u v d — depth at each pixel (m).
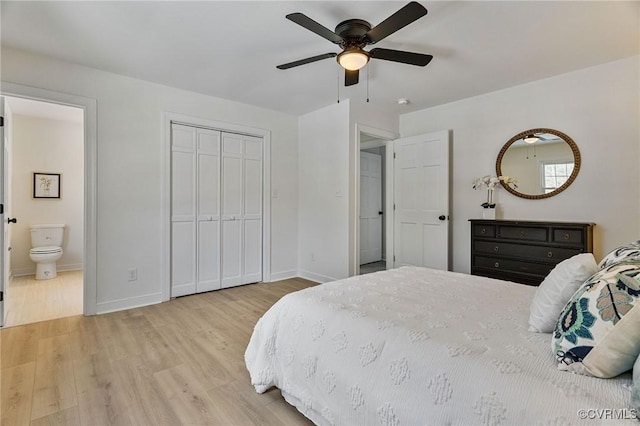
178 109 3.56
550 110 3.23
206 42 2.53
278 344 1.69
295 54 2.73
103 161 3.09
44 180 4.79
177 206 3.60
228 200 4.02
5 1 2.00
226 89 3.58
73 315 3.01
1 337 2.51
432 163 4.06
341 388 1.34
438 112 4.16
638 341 0.87
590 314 0.96
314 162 4.43
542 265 3.03
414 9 1.68
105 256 3.11
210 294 3.75
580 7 2.06
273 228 4.41
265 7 2.07
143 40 2.49
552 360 1.04
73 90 2.93
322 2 2.01
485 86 3.46
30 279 4.38
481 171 3.75
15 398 1.72
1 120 2.69
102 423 1.54
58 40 2.50
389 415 1.16
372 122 4.19
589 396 0.85
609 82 2.89
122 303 3.20
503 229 3.28
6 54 2.62
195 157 3.74
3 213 2.74
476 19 2.19
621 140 2.84
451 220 4.03
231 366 2.08
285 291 3.88
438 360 1.11
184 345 2.39
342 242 4.03
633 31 2.35
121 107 3.19
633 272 0.97
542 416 0.85
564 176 3.15
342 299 1.68
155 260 3.42
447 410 1.03
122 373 1.99
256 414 1.61
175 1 2.01
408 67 2.97
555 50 2.65
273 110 4.37
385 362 1.23
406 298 1.68
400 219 4.44
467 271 3.88
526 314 1.45
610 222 2.90
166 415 1.60
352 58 2.14
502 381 0.96
